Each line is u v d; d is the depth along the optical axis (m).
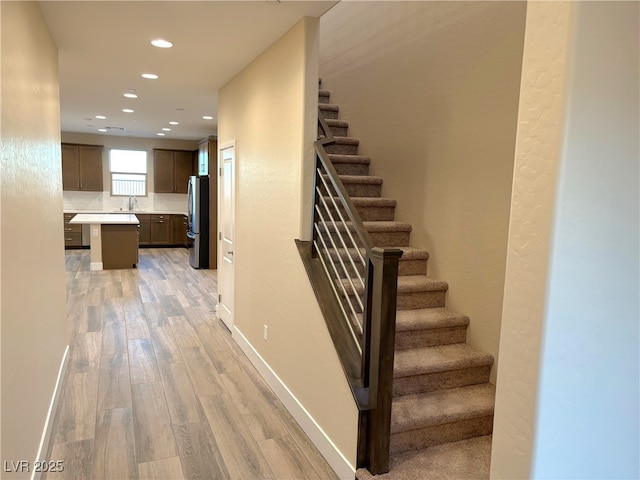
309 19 2.80
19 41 1.93
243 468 2.47
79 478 2.33
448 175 3.14
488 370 2.82
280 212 3.25
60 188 3.44
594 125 1.20
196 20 2.85
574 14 1.15
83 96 5.40
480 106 2.85
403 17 3.57
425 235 3.38
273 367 3.43
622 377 1.34
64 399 3.19
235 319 4.49
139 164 11.13
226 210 4.78
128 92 5.11
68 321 5.02
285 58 3.09
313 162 2.90
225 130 4.67
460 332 2.99
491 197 2.79
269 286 3.50
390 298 2.11
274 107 3.30
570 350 1.27
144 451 2.59
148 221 11.05
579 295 1.25
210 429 2.86
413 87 3.49
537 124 1.24
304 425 2.85
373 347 2.16
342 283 2.79
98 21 2.87
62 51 3.52
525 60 1.28
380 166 3.94
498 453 1.40
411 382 2.64
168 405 3.16
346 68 4.49
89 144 10.45
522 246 1.30
